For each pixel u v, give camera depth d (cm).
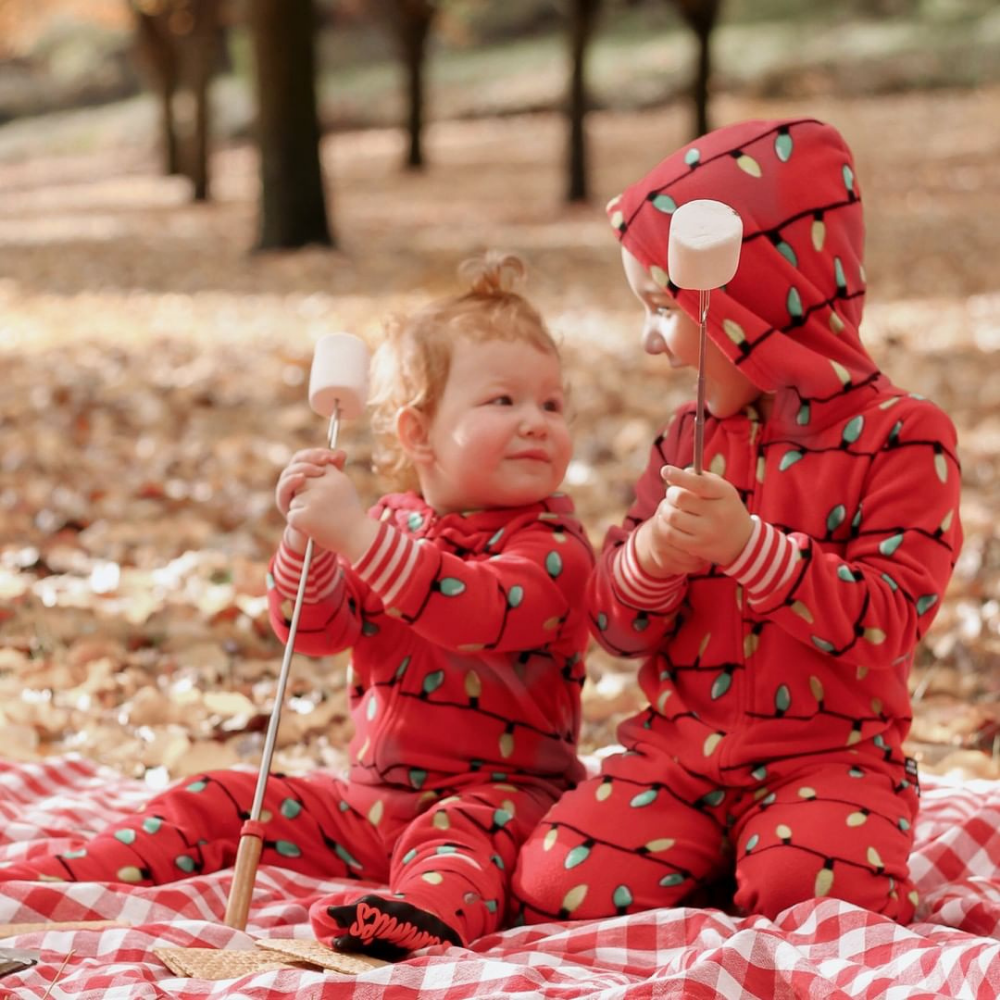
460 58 5231
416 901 306
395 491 401
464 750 354
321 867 362
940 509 330
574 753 375
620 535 360
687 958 274
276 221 1970
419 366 365
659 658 351
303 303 1534
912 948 281
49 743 477
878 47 4297
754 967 260
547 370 366
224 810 356
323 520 335
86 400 1012
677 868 326
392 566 335
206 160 3105
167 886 329
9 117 5888
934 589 327
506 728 356
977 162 2939
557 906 323
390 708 360
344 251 1953
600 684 527
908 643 324
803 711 329
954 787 409
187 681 523
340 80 5134
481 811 340
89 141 5022
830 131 349
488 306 368
